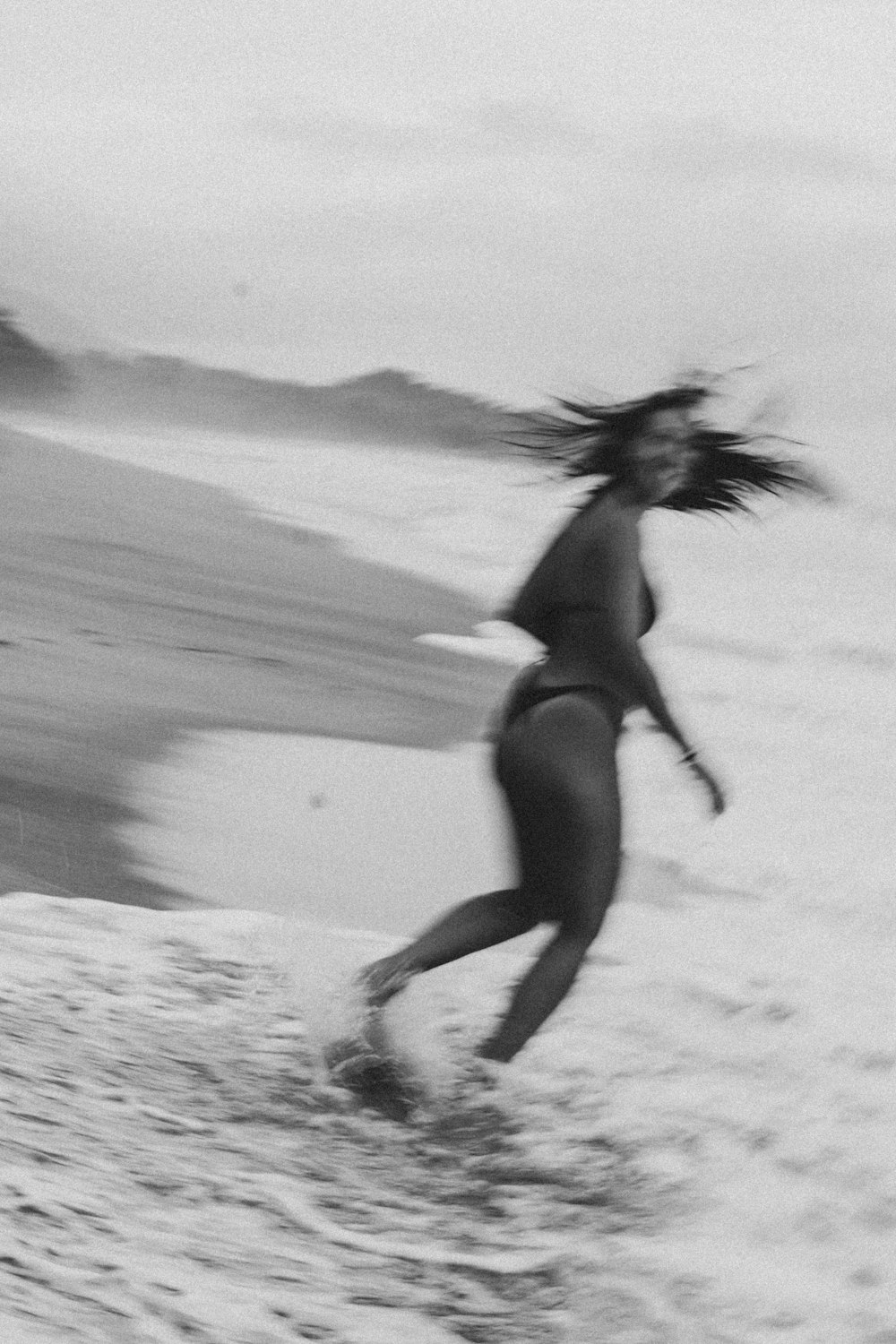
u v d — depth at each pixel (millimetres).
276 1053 4512
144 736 8625
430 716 9852
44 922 5520
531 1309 3188
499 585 16750
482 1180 3838
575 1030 4734
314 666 11125
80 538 16156
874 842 7668
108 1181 3391
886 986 5258
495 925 4312
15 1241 2896
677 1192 3691
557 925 4285
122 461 27656
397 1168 3898
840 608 17000
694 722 10656
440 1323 3074
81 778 7641
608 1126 4059
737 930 6176
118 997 4816
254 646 11586
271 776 8055
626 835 7762
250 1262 3152
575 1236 3516
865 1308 3131
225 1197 3484
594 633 4238
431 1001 4957
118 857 6562
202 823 7121
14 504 18469
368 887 6512
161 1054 4391
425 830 7336
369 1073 4195
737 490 4551
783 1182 3703
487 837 7301
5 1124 3564
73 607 12258
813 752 9797
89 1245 2990
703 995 5066
